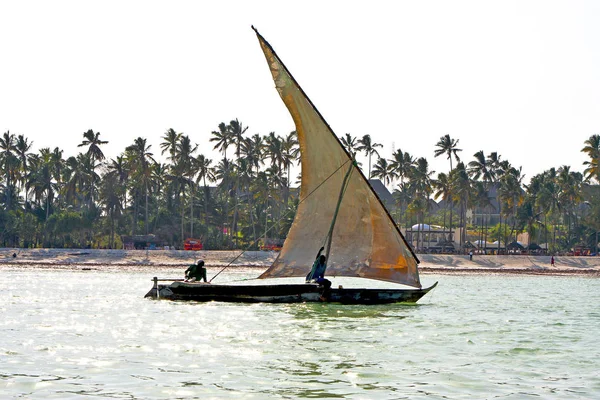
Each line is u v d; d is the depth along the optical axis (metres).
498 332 39.53
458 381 25.45
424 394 23.33
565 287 103.06
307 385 24.48
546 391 23.97
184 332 37.66
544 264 180.62
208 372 26.58
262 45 54.06
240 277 121.56
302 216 55.72
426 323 43.75
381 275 54.25
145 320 43.28
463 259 179.88
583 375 26.70
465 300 67.44
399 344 34.12
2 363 27.89
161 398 22.42
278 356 30.22
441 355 31.00
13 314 46.59
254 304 54.31
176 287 57.69
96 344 33.00
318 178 54.97
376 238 54.00
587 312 54.00
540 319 47.72
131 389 23.61
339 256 55.00
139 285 84.19
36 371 26.38
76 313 47.44
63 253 171.75
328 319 44.94
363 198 53.56
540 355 31.25
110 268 145.62
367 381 25.27
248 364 28.30
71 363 28.03
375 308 52.78
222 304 54.25
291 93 54.00
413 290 55.47
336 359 29.62
